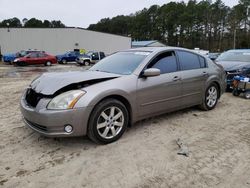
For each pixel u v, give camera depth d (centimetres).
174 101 450
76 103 323
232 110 555
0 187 259
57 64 2692
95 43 3884
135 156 328
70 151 340
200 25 8812
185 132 414
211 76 527
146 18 10000
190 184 267
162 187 262
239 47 7306
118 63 436
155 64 421
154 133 407
